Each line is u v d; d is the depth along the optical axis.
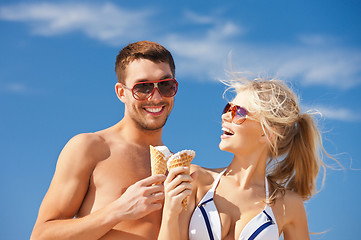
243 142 4.11
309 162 4.54
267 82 4.30
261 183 4.25
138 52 4.40
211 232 3.87
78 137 4.38
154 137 4.56
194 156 3.73
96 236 3.84
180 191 3.49
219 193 4.09
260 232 3.93
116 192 4.20
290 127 4.38
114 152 4.36
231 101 4.30
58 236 3.89
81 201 4.23
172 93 4.42
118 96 4.58
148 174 4.40
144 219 4.18
